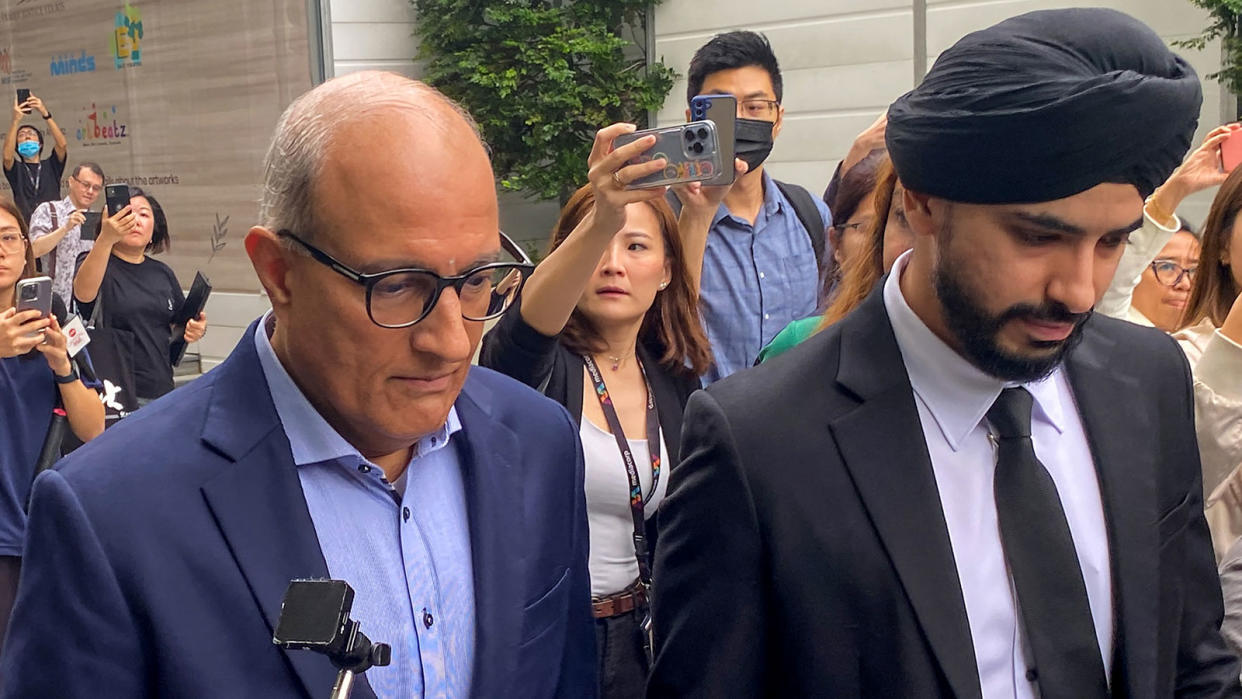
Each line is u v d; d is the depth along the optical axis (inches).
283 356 47.1
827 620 47.6
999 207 43.1
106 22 243.9
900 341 50.8
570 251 82.0
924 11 162.7
